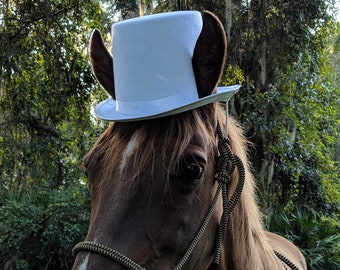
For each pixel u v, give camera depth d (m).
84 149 9.12
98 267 1.06
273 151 7.09
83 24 9.25
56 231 6.74
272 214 7.57
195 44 1.34
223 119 1.48
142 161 1.16
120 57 1.34
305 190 8.63
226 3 7.00
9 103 8.62
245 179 1.46
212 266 1.34
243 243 1.51
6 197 7.92
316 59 7.93
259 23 7.42
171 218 1.15
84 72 9.28
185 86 1.29
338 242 7.05
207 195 1.27
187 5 7.45
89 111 9.55
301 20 7.36
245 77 7.71
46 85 9.15
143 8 8.22
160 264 1.14
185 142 1.17
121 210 1.12
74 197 7.21
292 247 3.21
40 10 8.49
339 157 12.69
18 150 8.61
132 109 1.27
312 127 7.66
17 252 6.89
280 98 7.10
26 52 8.77
